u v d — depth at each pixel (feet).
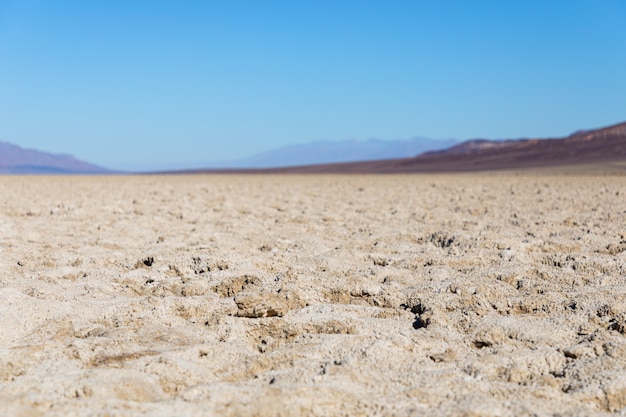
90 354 18.98
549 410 15.30
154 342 20.59
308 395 15.47
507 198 76.79
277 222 52.90
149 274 30.09
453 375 17.46
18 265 32.86
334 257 34.14
